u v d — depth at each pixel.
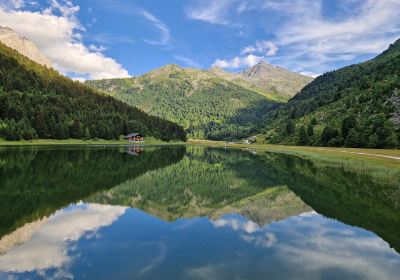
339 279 13.43
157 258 15.77
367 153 87.12
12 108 142.50
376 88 165.25
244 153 113.75
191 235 19.80
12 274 13.97
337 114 174.88
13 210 25.31
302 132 169.62
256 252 16.64
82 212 25.45
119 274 13.86
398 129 113.56
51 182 38.66
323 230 20.64
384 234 19.72
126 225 21.97
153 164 67.75
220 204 30.06
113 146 143.25
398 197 30.92
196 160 82.25
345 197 31.38
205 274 13.79
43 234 19.64
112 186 38.34
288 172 54.31
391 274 13.94
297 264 14.95
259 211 26.62
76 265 14.88
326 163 65.69
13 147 102.94
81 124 165.75
